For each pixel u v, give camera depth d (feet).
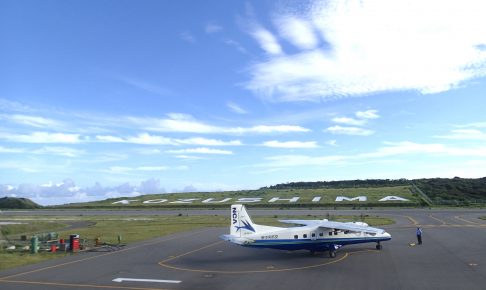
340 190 514.68
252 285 90.22
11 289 88.79
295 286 88.53
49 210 474.08
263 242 125.18
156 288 88.99
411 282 90.12
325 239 128.67
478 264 109.50
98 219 315.99
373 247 144.05
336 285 88.84
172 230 217.56
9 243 165.89
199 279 97.40
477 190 447.83
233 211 126.93
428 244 148.46
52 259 128.26
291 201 435.94
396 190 474.08
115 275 102.83
